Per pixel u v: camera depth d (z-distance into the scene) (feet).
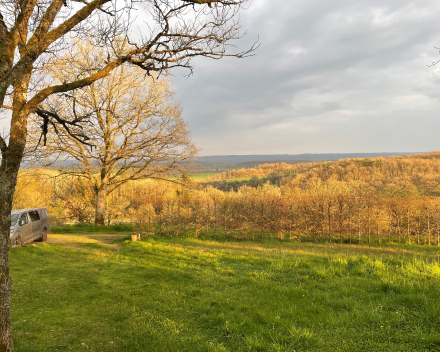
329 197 71.41
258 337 15.58
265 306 19.86
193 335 16.69
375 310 17.57
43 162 54.90
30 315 19.35
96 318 19.24
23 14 11.32
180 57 14.08
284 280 26.21
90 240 50.96
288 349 13.84
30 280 26.76
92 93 58.59
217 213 69.82
